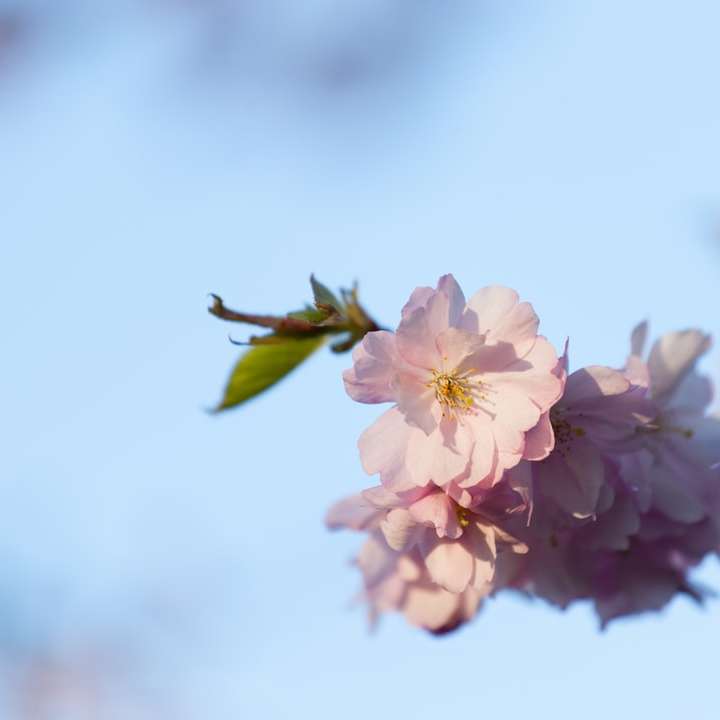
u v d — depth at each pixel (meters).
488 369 0.73
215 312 0.76
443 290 0.73
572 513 0.74
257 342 0.76
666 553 0.78
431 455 0.73
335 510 0.78
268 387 0.78
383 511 0.75
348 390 0.73
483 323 0.73
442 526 0.73
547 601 0.77
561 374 0.73
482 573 0.74
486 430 0.73
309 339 0.77
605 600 0.78
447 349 0.73
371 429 0.73
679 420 0.77
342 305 0.77
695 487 0.77
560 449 0.74
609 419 0.74
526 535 0.74
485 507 0.73
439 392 0.73
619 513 0.76
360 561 0.78
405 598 0.78
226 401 0.77
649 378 0.76
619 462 0.76
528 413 0.73
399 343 0.73
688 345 0.77
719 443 0.77
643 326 0.76
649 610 0.78
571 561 0.77
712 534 0.77
